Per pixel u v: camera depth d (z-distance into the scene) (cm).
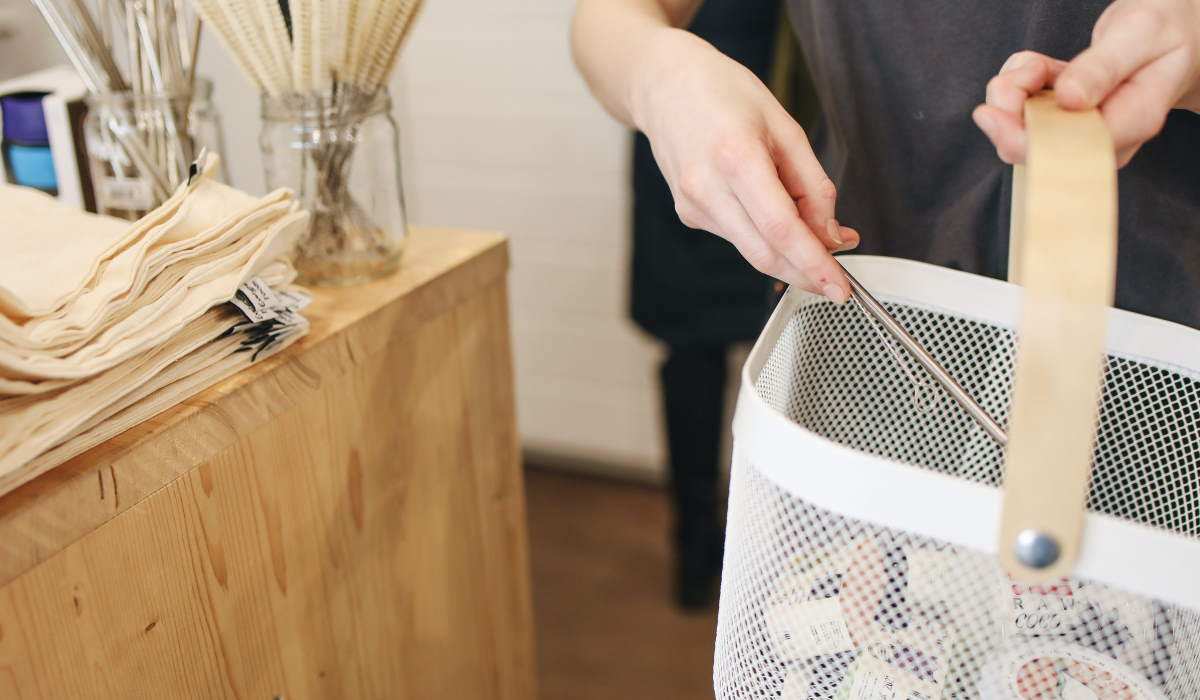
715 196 57
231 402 67
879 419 75
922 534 48
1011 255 66
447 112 209
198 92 85
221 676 70
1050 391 42
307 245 83
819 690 57
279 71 78
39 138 92
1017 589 51
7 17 113
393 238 86
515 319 222
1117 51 49
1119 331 67
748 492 56
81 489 57
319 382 75
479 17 199
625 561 197
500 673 114
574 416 226
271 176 83
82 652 59
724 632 62
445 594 99
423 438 90
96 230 70
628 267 176
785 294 64
